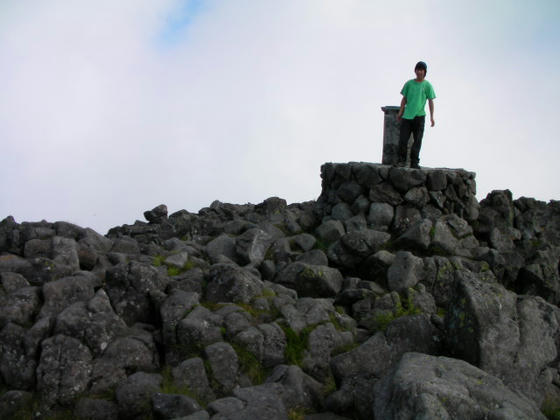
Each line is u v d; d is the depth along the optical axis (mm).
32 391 4984
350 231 8672
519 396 4578
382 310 6918
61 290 5777
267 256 8586
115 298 5973
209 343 5590
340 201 9664
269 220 9883
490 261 8359
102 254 7383
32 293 5703
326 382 5680
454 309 5746
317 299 6543
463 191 9508
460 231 8859
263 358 5664
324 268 7633
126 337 5434
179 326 5602
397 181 9227
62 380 4949
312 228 9859
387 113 10648
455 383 4438
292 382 5262
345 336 6184
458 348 5590
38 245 7078
